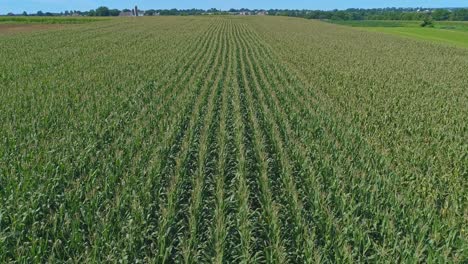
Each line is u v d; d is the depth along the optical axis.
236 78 19.48
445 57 34.03
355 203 7.18
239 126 11.48
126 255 5.45
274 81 18.91
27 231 6.14
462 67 28.03
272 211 6.66
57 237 5.97
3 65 21.77
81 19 91.62
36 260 5.36
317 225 6.49
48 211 6.68
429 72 24.59
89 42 36.28
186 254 5.51
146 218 6.50
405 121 12.96
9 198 6.51
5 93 14.50
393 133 11.99
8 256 5.62
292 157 9.50
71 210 6.59
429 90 18.61
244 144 10.43
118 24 71.31
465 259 5.72
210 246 5.98
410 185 8.02
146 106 13.51
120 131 10.82
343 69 24.03
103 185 7.53
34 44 33.88
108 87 16.42
